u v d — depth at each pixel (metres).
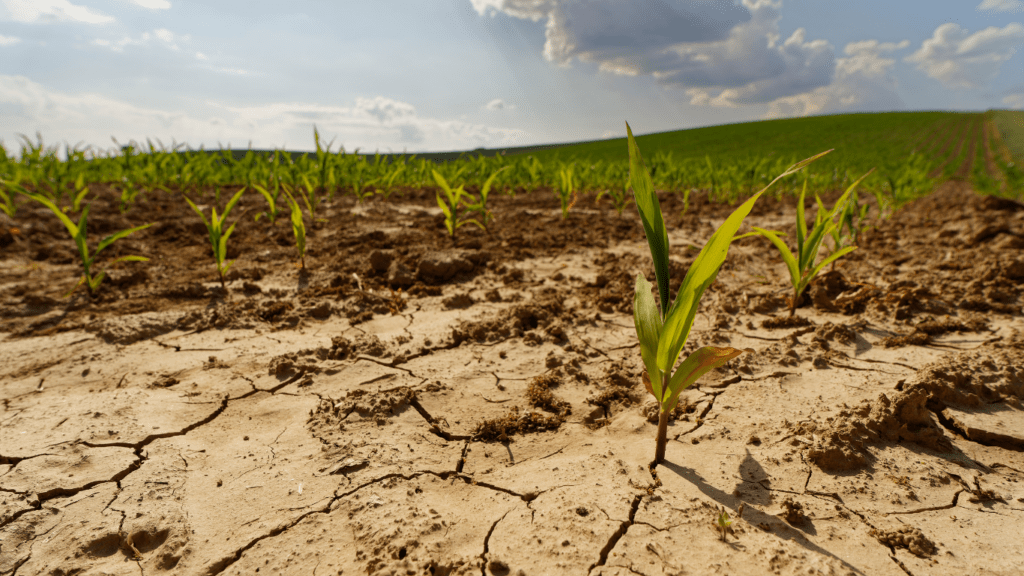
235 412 2.12
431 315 3.27
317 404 2.18
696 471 1.69
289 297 3.53
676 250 4.90
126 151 7.46
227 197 8.01
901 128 48.38
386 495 1.59
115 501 1.55
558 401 2.21
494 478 1.71
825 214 3.12
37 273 4.03
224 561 1.34
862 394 2.16
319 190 9.16
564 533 1.41
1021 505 1.50
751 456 1.76
